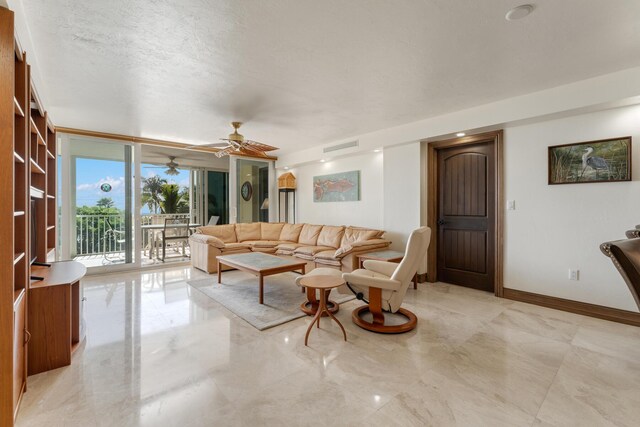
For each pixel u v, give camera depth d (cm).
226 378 197
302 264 387
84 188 478
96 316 308
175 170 814
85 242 481
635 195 282
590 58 247
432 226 449
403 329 267
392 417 160
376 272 330
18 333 170
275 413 163
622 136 287
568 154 317
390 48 232
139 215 530
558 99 303
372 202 537
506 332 269
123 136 505
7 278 146
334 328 279
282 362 217
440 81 292
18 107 178
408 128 438
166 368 209
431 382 192
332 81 292
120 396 178
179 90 312
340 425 154
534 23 201
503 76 281
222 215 906
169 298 368
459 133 389
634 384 190
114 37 216
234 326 283
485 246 402
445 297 374
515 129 358
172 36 215
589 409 167
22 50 193
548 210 333
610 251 127
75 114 390
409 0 178
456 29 208
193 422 156
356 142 514
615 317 292
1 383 144
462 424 155
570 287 319
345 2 179
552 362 217
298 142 565
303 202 688
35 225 277
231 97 333
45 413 163
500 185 369
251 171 693
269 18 195
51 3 179
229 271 528
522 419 158
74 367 210
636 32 210
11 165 148
